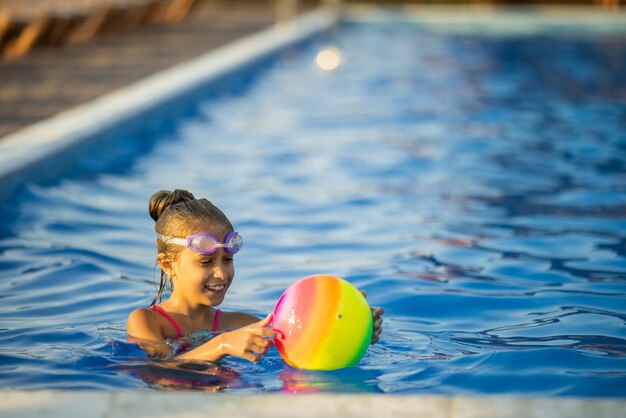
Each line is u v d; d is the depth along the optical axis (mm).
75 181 9023
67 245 6664
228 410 2965
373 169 9734
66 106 12008
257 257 6453
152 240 6930
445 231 7203
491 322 4965
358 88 15852
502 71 18219
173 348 4320
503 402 2980
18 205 7961
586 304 5289
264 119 12836
